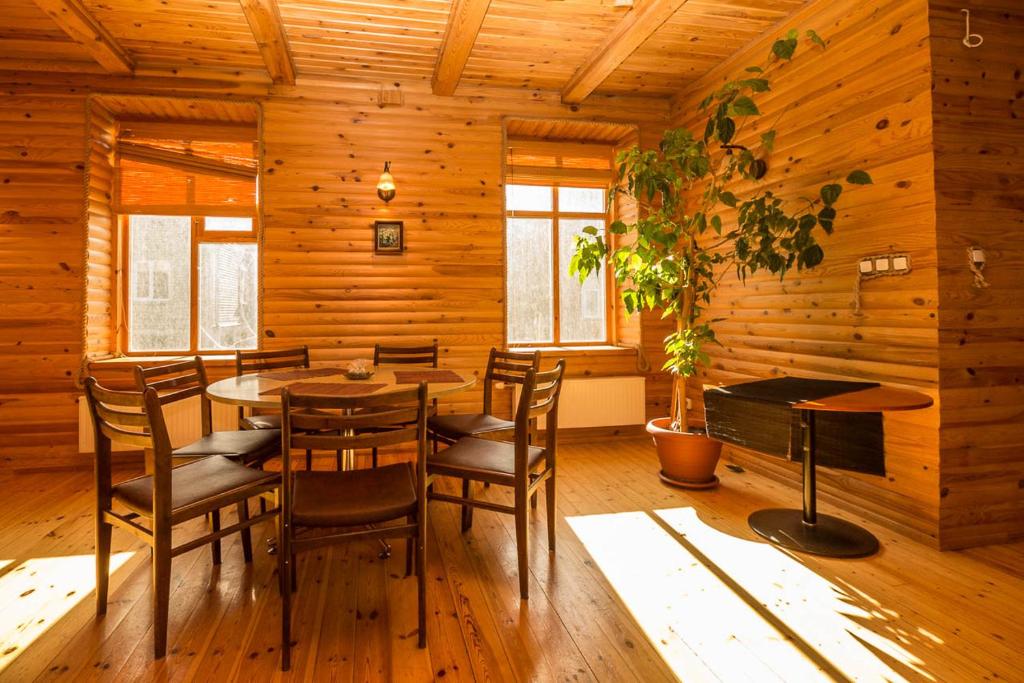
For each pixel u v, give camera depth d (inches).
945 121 94.3
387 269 158.7
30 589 79.8
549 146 183.3
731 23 131.9
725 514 110.7
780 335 131.2
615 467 145.3
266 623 71.3
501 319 166.4
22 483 132.0
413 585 81.7
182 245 162.7
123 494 69.7
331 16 125.6
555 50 143.8
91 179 146.2
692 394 169.5
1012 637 68.7
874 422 97.7
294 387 92.8
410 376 107.8
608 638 68.4
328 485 72.5
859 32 108.5
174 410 144.6
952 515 94.7
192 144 163.0
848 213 110.9
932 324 94.1
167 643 66.6
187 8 121.4
